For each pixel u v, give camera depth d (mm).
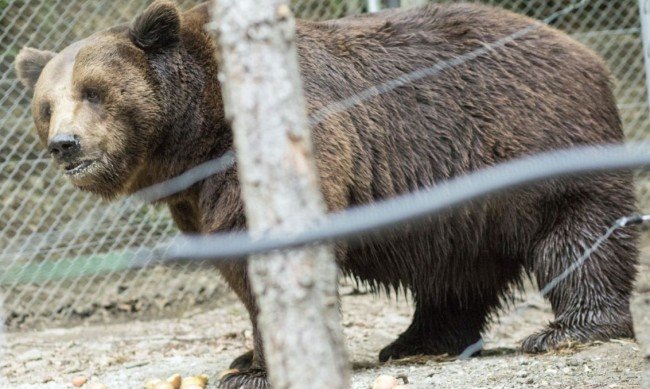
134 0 19312
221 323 17297
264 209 5996
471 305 13531
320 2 20031
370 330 16406
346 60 12102
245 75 6020
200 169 11594
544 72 12633
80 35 18844
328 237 5484
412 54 12445
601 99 12883
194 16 12195
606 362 11234
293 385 5977
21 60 12461
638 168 5676
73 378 13422
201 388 11367
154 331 16875
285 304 5953
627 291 12609
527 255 12789
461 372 11406
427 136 12227
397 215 5473
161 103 11617
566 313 12539
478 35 12703
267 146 5980
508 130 12312
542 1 22281
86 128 11211
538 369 11180
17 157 18203
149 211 17766
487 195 6188
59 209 18016
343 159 11367
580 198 12430
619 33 21172
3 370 14289
